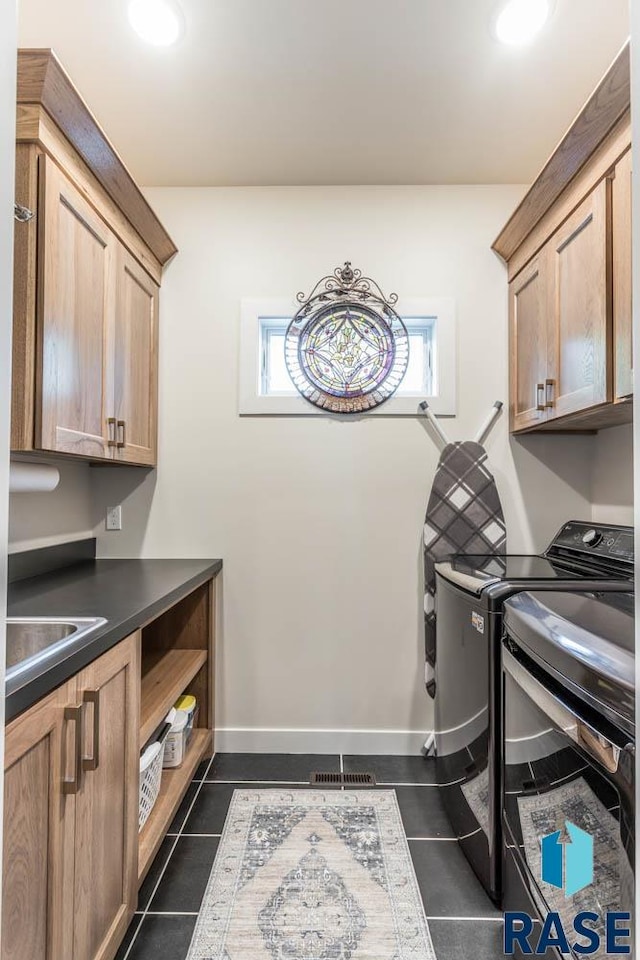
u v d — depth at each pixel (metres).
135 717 1.30
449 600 1.74
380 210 2.30
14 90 0.59
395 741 2.26
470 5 1.45
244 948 1.28
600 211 1.46
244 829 1.72
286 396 2.29
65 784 0.96
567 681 0.95
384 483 2.28
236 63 1.65
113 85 1.73
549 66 1.66
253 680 2.28
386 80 1.71
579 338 1.60
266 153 2.09
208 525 2.29
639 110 0.56
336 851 1.62
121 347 1.85
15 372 1.29
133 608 1.34
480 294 2.29
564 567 1.81
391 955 1.27
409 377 2.38
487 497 2.16
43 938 0.89
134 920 1.36
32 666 0.90
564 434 2.27
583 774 0.89
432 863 1.57
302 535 2.29
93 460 1.85
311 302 2.29
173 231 2.32
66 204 1.43
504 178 2.26
